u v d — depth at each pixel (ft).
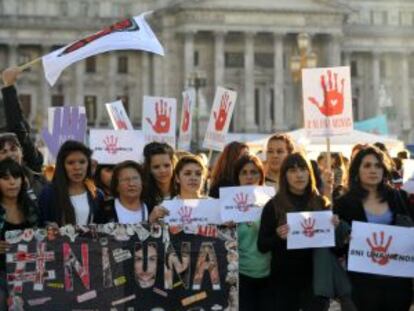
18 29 622.13
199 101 510.17
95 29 629.92
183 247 79.51
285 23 625.41
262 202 87.45
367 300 82.89
